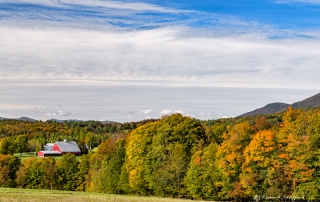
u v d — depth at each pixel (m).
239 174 61.66
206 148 68.69
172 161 70.19
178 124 76.31
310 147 56.53
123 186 80.19
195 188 64.75
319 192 56.38
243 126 68.56
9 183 106.88
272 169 57.94
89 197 50.31
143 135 77.50
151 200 51.00
